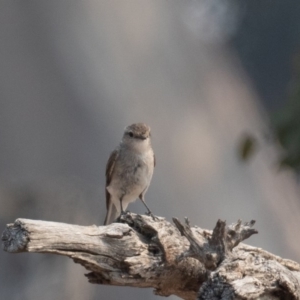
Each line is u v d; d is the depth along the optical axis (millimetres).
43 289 13297
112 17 16672
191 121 16719
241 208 16672
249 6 25562
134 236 7051
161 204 15641
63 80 16078
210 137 16922
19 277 13422
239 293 6449
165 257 7164
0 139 15719
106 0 16734
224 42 24938
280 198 18109
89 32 16328
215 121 17312
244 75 21859
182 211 15820
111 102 16172
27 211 13938
